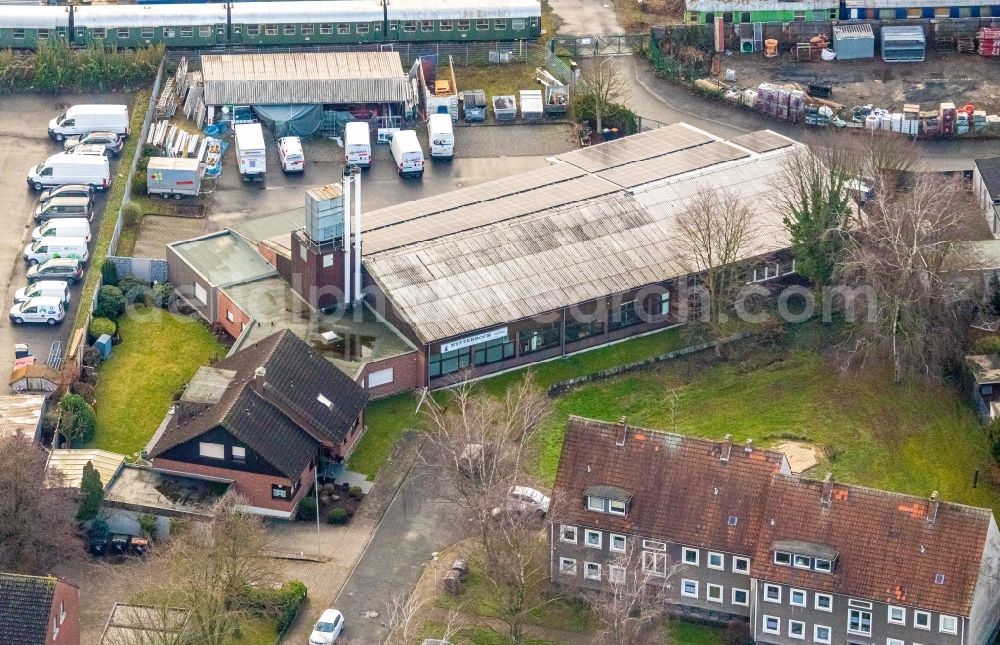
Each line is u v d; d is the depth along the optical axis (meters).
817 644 179.50
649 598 178.75
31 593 169.12
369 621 183.12
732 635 181.50
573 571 186.12
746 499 181.75
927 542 176.00
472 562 189.12
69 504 188.00
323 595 185.75
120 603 179.62
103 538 190.75
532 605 184.88
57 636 171.00
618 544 184.00
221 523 178.62
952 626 174.88
